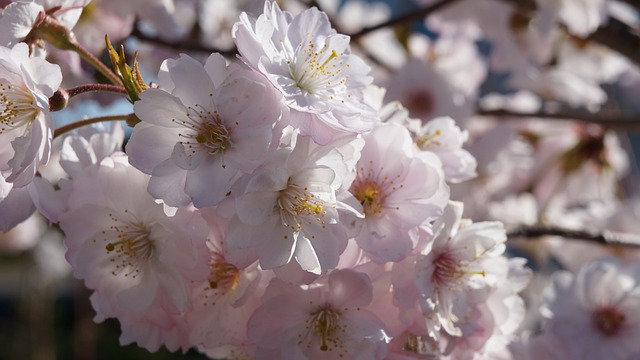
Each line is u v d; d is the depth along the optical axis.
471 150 0.68
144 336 0.38
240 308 0.38
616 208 0.64
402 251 0.36
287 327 0.37
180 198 0.35
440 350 0.38
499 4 0.65
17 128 0.37
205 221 0.36
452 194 0.67
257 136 0.35
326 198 0.35
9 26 0.38
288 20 0.37
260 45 0.35
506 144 0.67
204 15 0.66
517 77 0.70
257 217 0.35
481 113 0.67
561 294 0.49
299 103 0.35
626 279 0.49
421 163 0.37
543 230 0.49
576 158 0.69
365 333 0.36
